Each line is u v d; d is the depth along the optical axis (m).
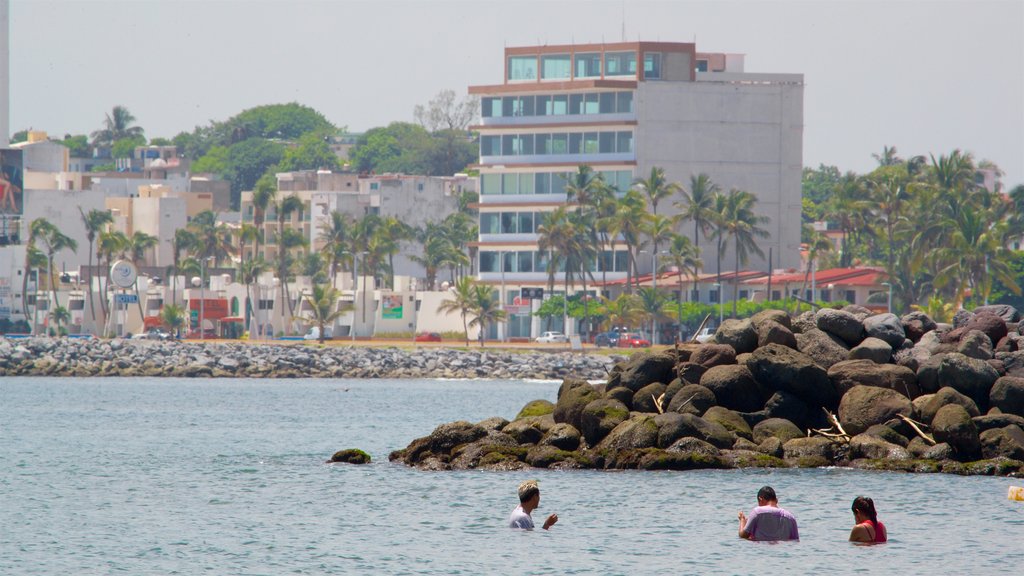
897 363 193.38
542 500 155.75
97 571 121.38
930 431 180.50
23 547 132.50
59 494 169.50
